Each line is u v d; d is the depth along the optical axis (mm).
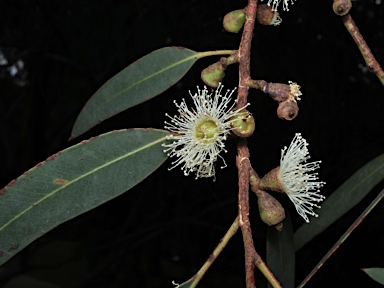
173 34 411
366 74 458
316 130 438
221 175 420
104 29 386
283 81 410
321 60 424
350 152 454
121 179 158
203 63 402
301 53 417
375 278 146
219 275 553
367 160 451
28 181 151
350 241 406
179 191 550
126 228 514
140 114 485
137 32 335
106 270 501
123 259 512
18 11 474
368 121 456
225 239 136
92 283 501
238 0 406
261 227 426
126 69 179
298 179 152
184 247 604
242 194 138
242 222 135
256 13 162
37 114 594
